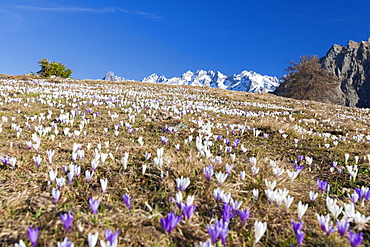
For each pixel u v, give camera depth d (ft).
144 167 11.40
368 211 9.98
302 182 13.21
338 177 14.76
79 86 72.54
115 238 5.87
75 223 7.72
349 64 533.55
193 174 11.37
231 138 23.61
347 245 7.24
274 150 20.71
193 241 7.54
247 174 12.26
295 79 195.93
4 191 10.13
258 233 6.93
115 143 19.01
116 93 60.64
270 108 56.75
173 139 21.57
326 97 191.83
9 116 27.40
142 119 29.91
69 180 10.03
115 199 9.77
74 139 19.36
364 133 34.14
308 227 8.63
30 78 86.17
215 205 9.55
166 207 9.27
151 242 7.25
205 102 60.44
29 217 8.32
